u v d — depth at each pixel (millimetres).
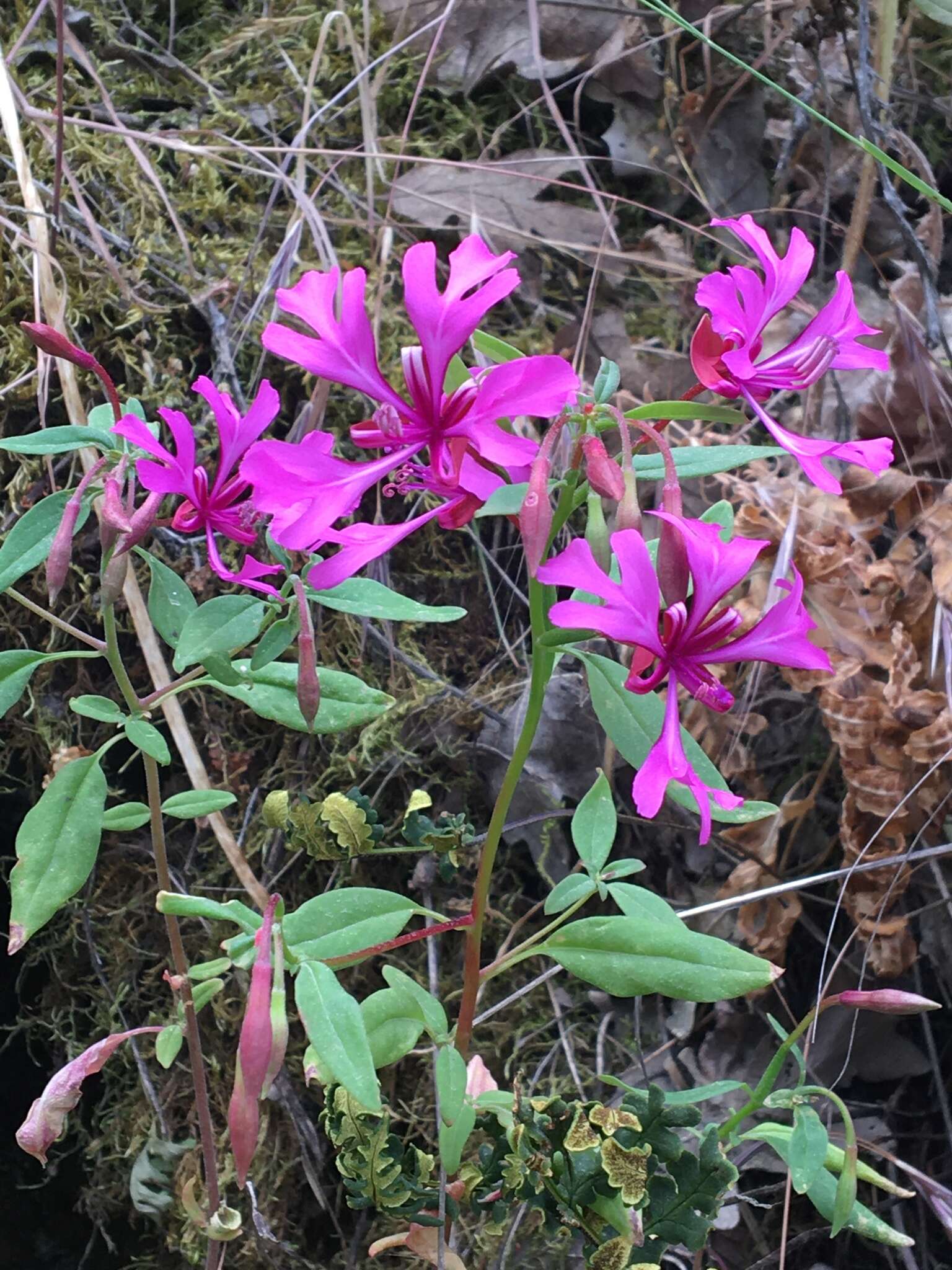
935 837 380
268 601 295
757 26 461
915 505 393
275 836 404
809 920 396
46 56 435
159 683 382
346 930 297
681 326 436
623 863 312
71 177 412
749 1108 306
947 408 396
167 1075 410
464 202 437
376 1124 303
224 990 406
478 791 414
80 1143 429
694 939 295
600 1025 397
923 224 435
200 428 408
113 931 413
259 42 460
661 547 270
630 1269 295
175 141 421
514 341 429
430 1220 310
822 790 403
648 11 458
